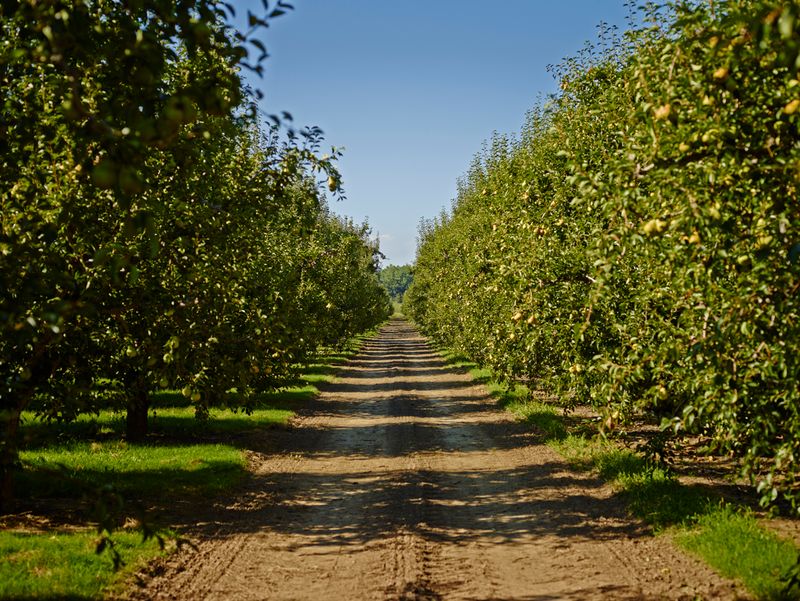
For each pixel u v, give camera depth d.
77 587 7.05
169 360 8.71
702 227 5.57
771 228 5.63
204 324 10.02
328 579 7.67
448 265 39.47
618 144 12.48
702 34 5.15
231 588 7.40
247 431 18.38
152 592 7.23
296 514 10.60
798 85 5.05
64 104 4.12
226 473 13.09
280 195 10.83
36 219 7.68
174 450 15.08
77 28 4.60
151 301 9.24
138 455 14.31
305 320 22.41
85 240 8.62
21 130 6.54
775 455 7.10
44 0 4.32
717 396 7.14
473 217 29.02
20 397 8.22
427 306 56.00
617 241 6.53
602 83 13.71
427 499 11.36
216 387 11.41
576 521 9.87
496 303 20.05
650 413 14.38
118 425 17.84
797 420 6.57
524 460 14.61
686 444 14.48
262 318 12.17
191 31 5.01
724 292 6.08
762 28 3.81
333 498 11.64
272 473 13.68
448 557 8.38
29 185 7.20
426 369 40.19
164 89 6.83
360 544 8.98
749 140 5.52
